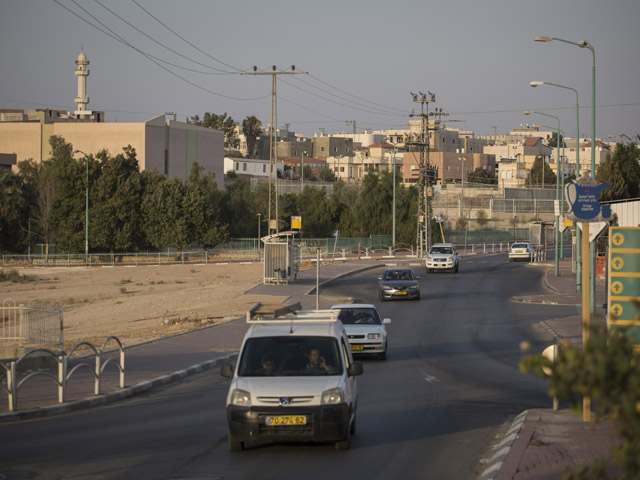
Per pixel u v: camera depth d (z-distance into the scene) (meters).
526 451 11.08
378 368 22.17
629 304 13.45
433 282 56.75
